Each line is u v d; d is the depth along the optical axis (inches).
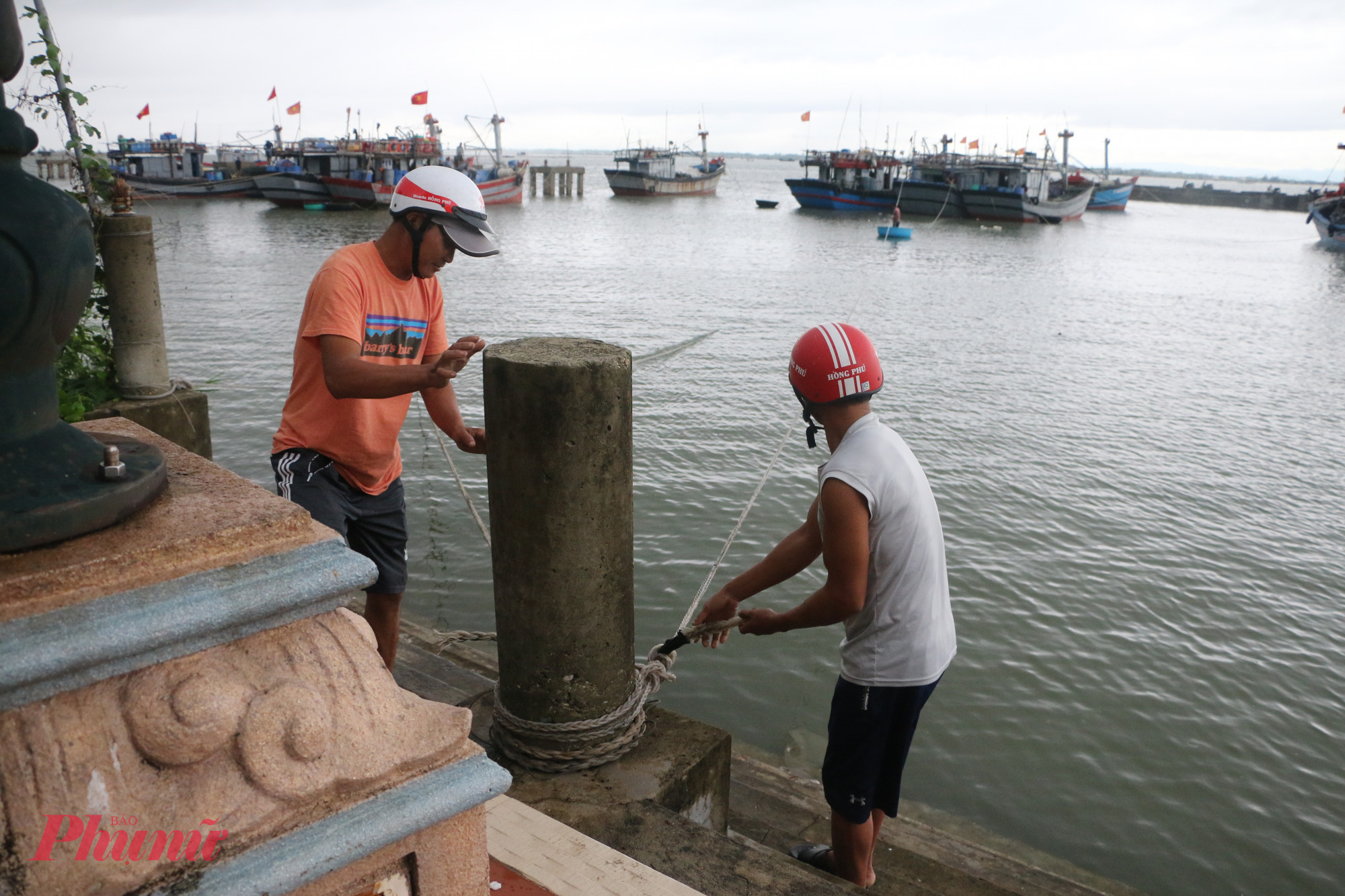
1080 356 804.6
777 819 153.8
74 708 40.4
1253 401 647.8
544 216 2610.7
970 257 1785.2
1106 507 422.9
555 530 96.9
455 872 53.4
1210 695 277.1
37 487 42.3
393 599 122.4
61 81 219.3
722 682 271.1
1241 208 5482.3
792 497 422.3
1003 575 347.9
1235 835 220.1
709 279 1293.1
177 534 43.8
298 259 1263.5
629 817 97.9
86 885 40.4
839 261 1611.7
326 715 46.3
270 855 44.8
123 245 230.1
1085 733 256.1
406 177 103.6
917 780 233.8
